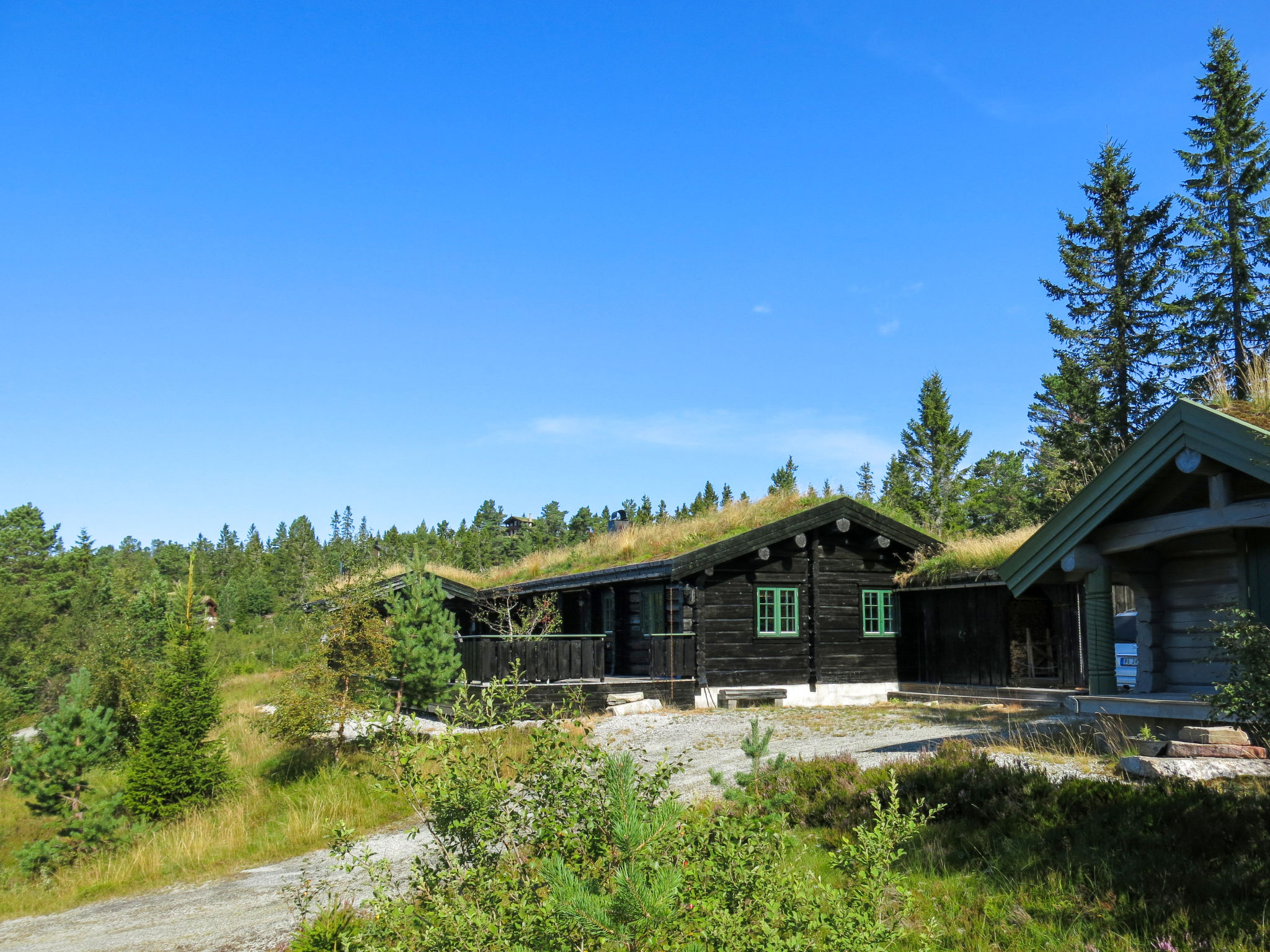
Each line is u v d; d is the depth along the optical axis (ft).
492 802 15.29
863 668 67.97
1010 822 23.11
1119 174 114.32
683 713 58.54
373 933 14.94
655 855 12.63
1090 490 32.60
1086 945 16.51
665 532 78.84
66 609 173.47
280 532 346.54
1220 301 107.76
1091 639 33.50
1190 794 21.38
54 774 45.19
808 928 12.55
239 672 115.85
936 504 156.66
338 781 44.75
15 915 33.96
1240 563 30.22
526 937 12.00
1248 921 16.06
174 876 35.78
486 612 79.56
